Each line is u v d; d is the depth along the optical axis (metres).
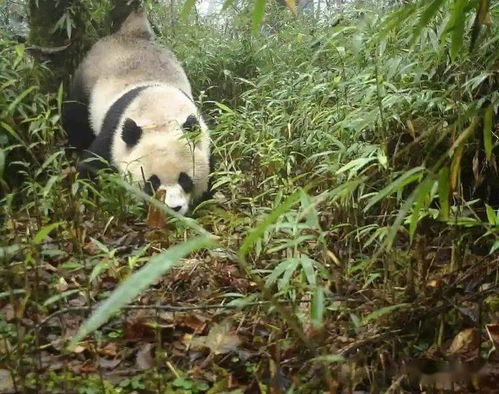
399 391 0.88
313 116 1.69
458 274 1.09
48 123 1.62
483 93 1.44
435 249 1.26
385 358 0.95
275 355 0.93
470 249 1.29
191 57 2.64
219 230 1.43
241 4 3.21
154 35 2.64
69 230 1.38
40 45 2.27
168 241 1.46
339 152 1.30
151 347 1.04
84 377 0.97
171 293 1.25
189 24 3.09
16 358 0.98
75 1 2.29
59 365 1.00
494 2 1.51
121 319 1.12
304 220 1.25
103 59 2.26
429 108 1.37
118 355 1.04
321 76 1.80
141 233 1.53
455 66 1.45
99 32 2.43
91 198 1.78
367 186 1.35
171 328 1.10
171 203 1.77
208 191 1.94
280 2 3.51
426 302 1.00
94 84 2.23
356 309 1.03
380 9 1.91
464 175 1.46
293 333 0.99
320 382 0.88
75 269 1.25
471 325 1.02
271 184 1.59
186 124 1.83
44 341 1.06
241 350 1.03
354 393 0.92
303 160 1.65
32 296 1.12
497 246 0.99
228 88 2.64
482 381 0.92
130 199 1.67
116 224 1.58
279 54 2.56
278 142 1.67
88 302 1.03
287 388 0.89
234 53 2.69
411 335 1.00
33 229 1.41
